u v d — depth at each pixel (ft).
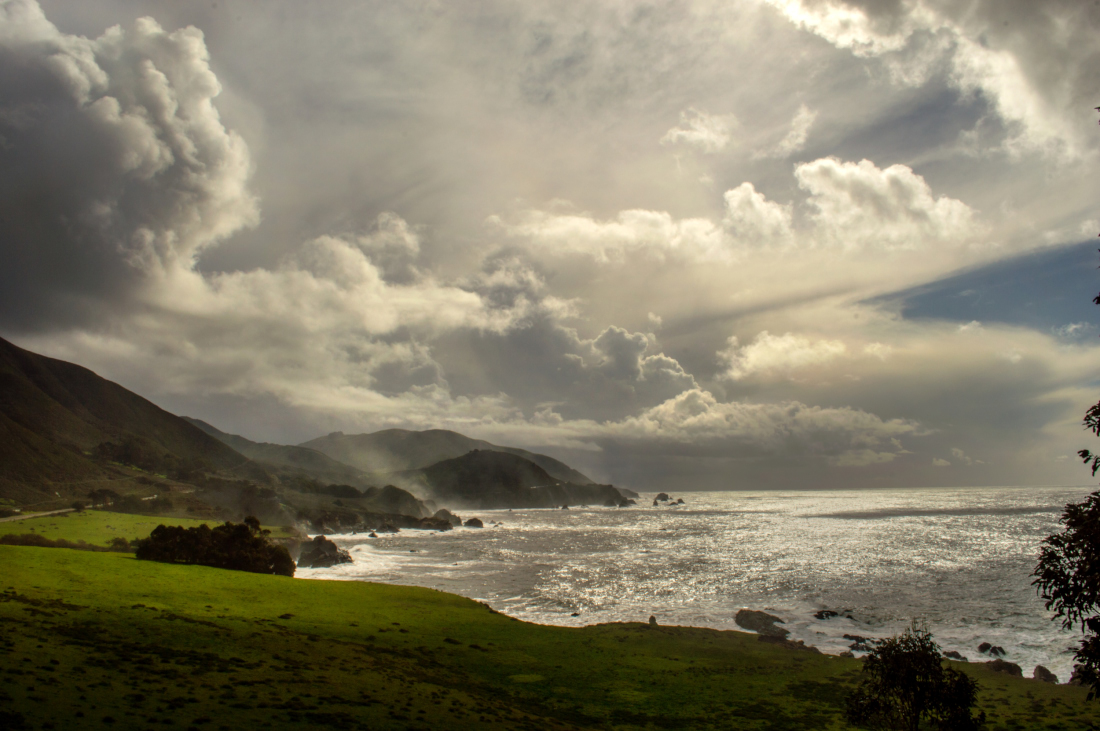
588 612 236.63
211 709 74.28
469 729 83.92
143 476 654.94
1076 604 64.18
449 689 107.76
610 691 124.98
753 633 198.90
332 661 111.04
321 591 195.21
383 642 140.46
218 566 226.17
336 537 624.18
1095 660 62.18
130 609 129.49
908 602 250.57
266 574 217.15
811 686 132.87
